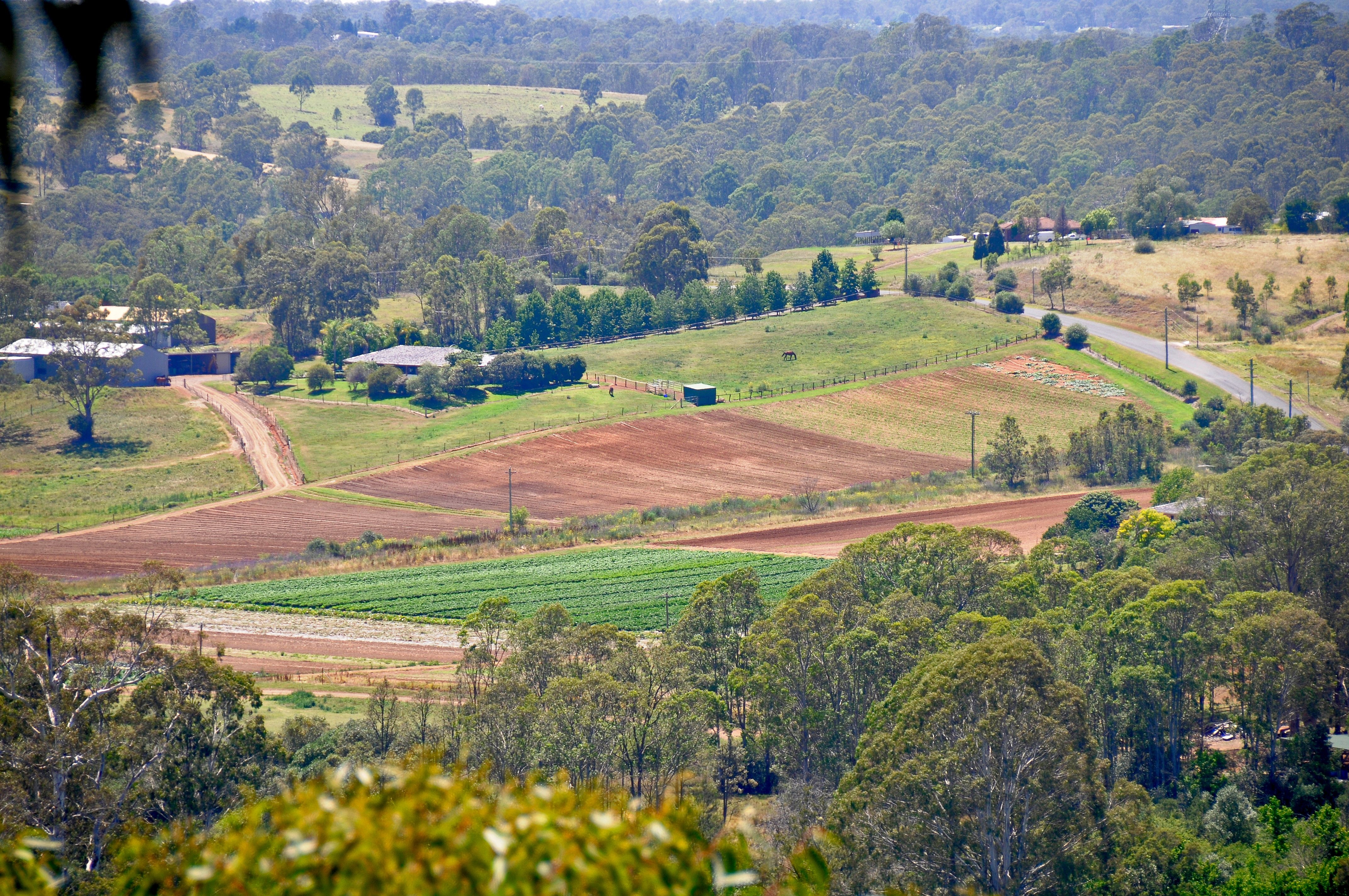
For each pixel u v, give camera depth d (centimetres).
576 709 11594
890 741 10300
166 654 11288
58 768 9606
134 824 5697
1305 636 12600
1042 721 9719
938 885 9381
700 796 10938
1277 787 12212
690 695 12362
